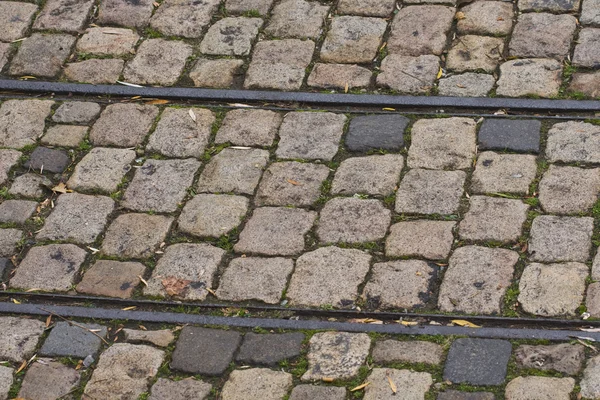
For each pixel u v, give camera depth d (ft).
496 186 15.49
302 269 14.73
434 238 14.84
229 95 17.71
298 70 18.03
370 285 14.37
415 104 17.03
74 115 17.78
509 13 18.51
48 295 14.88
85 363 13.94
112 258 15.33
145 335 14.20
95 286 14.93
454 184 15.64
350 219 15.34
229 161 16.61
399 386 13.05
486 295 13.97
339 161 16.35
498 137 16.28
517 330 13.51
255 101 17.63
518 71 17.34
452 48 18.03
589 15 18.15
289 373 13.46
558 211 14.96
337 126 16.92
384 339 13.67
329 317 14.10
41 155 17.11
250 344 13.88
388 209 15.42
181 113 17.57
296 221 15.46
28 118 17.81
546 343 13.28
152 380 13.61
